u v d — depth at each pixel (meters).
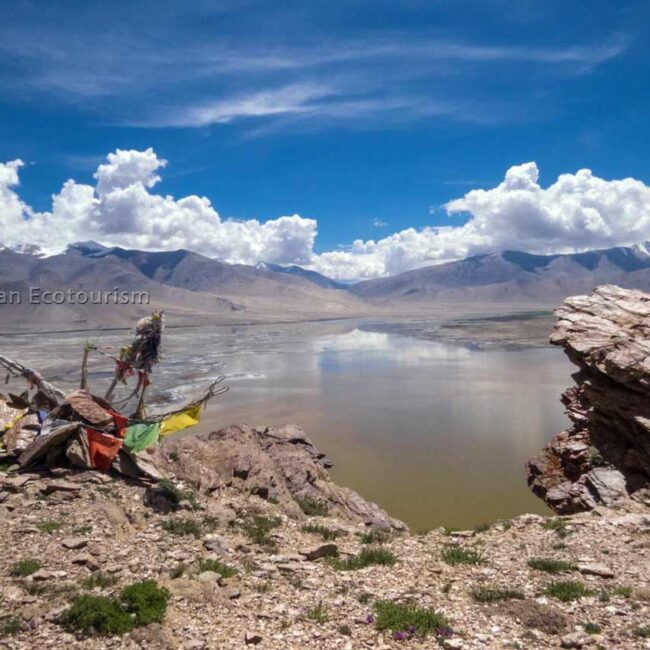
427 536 14.94
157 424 16.52
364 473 28.00
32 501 13.91
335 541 14.48
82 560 10.92
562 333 25.22
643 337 23.50
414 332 156.00
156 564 11.15
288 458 22.52
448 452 31.39
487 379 59.78
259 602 9.88
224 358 89.44
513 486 25.83
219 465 19.53
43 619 8.62
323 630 8.88
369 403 47.06
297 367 74.94
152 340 18.25
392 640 8.62
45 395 18.84
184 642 8.27
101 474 15.93
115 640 8.15
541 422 38.47
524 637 8.64
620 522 14.74
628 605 9.66
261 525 14.99
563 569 11.59
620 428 22.58
